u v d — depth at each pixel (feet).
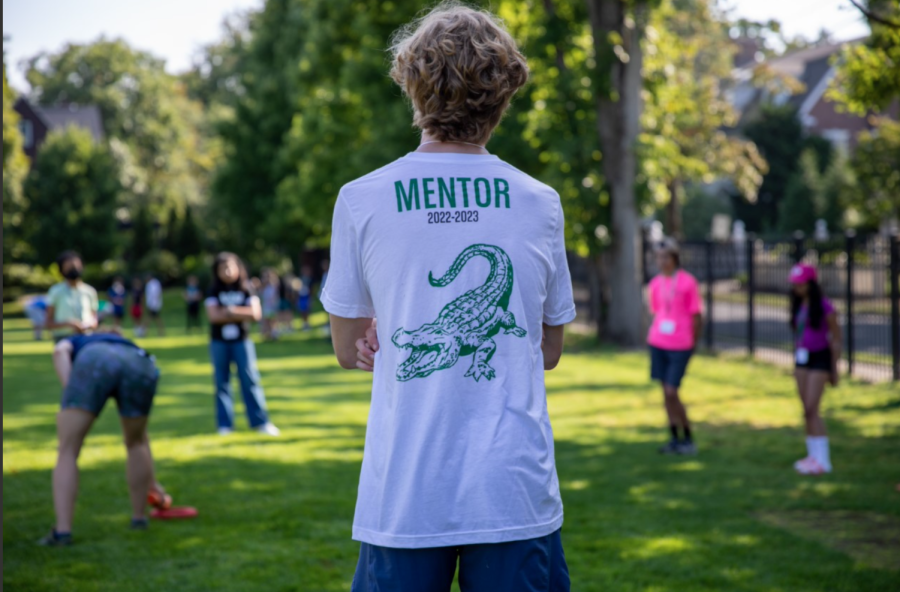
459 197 6.55
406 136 78.89
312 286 123.75
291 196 105.60
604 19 65.46
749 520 19.94
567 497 22.39
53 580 16.01
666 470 25.68
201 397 44.19
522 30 69.67
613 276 69.10
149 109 260.01
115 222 180.65
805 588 15.34
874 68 31.48
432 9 7.52
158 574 16.42
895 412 35.40
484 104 6.68
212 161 264.11
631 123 66.18
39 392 47.52
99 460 27.76
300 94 102.78
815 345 25.36
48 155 176.55
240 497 22.49
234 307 31.89
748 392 43.21
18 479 25.08
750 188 106.63
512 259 6.52
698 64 113.60
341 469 25.98
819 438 25.35
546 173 67.41
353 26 83.30
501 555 6.30
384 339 6.53
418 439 6.32
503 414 6.40
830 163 163.32
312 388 48.11
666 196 70.28
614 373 53.36
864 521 20.13
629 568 16.51
